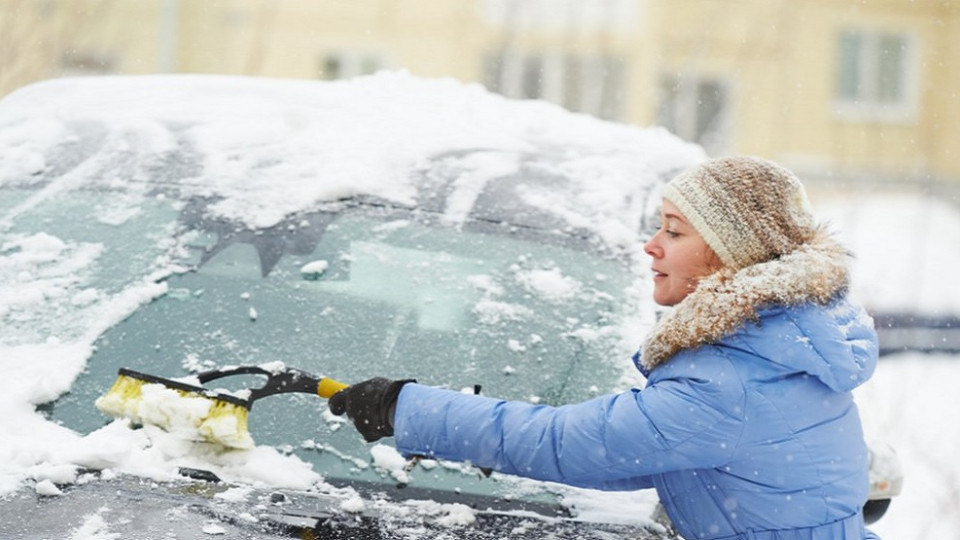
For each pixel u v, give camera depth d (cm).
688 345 332
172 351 396
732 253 340
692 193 344
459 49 2728
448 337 405
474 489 369
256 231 436
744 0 2709
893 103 2880
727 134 2689
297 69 2655
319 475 366
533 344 407
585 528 347
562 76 2684
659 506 371
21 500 323
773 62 2722
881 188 2692
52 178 465
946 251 1744
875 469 430
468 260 430
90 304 411
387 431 346
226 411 356
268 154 475
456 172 473
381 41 2709
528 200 459
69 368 389
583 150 511
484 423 338
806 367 328
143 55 2308
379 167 468
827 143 2783
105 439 351
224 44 2475
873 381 1164
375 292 417
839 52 2811
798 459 332
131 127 496
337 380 390
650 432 328
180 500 331
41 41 1767
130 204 449
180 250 429
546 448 336
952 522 817
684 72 2683
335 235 435
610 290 427
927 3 2928
